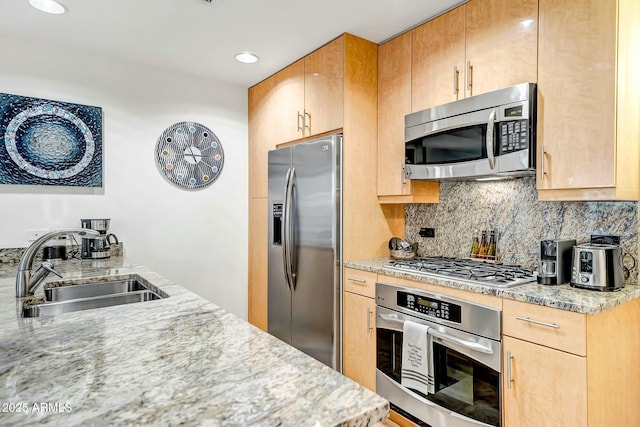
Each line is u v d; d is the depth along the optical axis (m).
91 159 2.77
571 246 1.74
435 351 1.89
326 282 2.49
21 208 2.54
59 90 2.66
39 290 1.68
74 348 0.93
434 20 2.22
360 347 2.35
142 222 3.02
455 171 2.04
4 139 2.47
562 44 1.65
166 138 3.11
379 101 2.60
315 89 2.69
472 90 2.01
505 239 2.22
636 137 1.62
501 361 1.62
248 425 0.59
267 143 3.26
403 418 2.08
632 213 1.71
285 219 2.77
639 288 1.62
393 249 2.60
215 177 3.37
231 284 3.47
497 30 1.90
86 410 0.63
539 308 1.49
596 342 1.41
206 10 2.16
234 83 3.42
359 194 2.54
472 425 1.72
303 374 0.78
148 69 3.03
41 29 2.39
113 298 1.73
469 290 1.74
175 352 0.90
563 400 1.42
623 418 1.58
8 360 0.85
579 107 1.60
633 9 1.58
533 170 1.76
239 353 0.89
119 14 2.21
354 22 2.30
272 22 2.30
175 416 0.61
